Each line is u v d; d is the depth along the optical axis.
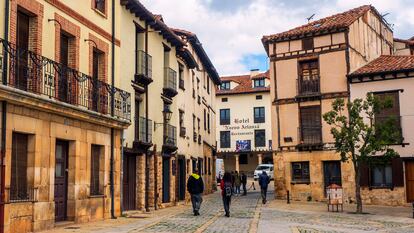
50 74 14.36
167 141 25.19
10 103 12.50
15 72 12.72
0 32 12.52
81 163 16.00
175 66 27.59
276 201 28.09
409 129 26.05
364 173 26.88
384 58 28.94
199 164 34.75
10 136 12.50
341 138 22.28
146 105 22.75
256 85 61.16
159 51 24.86
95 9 17.78
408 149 25.94
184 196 28.59
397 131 23.31
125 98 19.05
